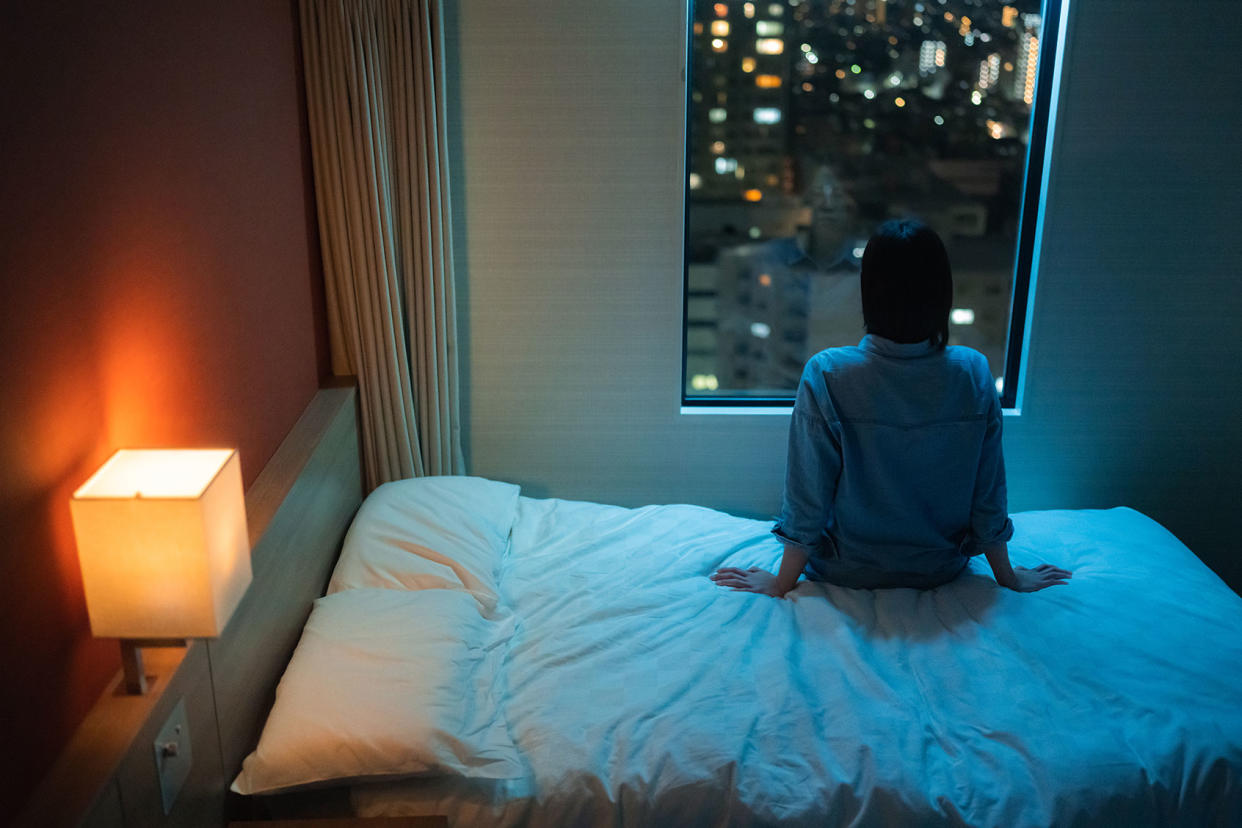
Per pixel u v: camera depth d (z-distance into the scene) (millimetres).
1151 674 1943
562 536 2570
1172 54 2785
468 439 3061
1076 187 2885
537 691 1915
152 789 1277
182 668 1386
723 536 2590
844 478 2188
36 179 1132
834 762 1743
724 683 1953
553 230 2877
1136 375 3047
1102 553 2434
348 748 1613
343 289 2701
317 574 2195
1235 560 3234
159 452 1312
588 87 2762
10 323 1074
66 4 1206
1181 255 2943
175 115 1579
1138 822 1671
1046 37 2816
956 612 2172
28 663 1117
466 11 2701
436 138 2684
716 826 1690
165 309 1526
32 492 1125
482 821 1651
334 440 2412
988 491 2221
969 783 1698
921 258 2037
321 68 2537
